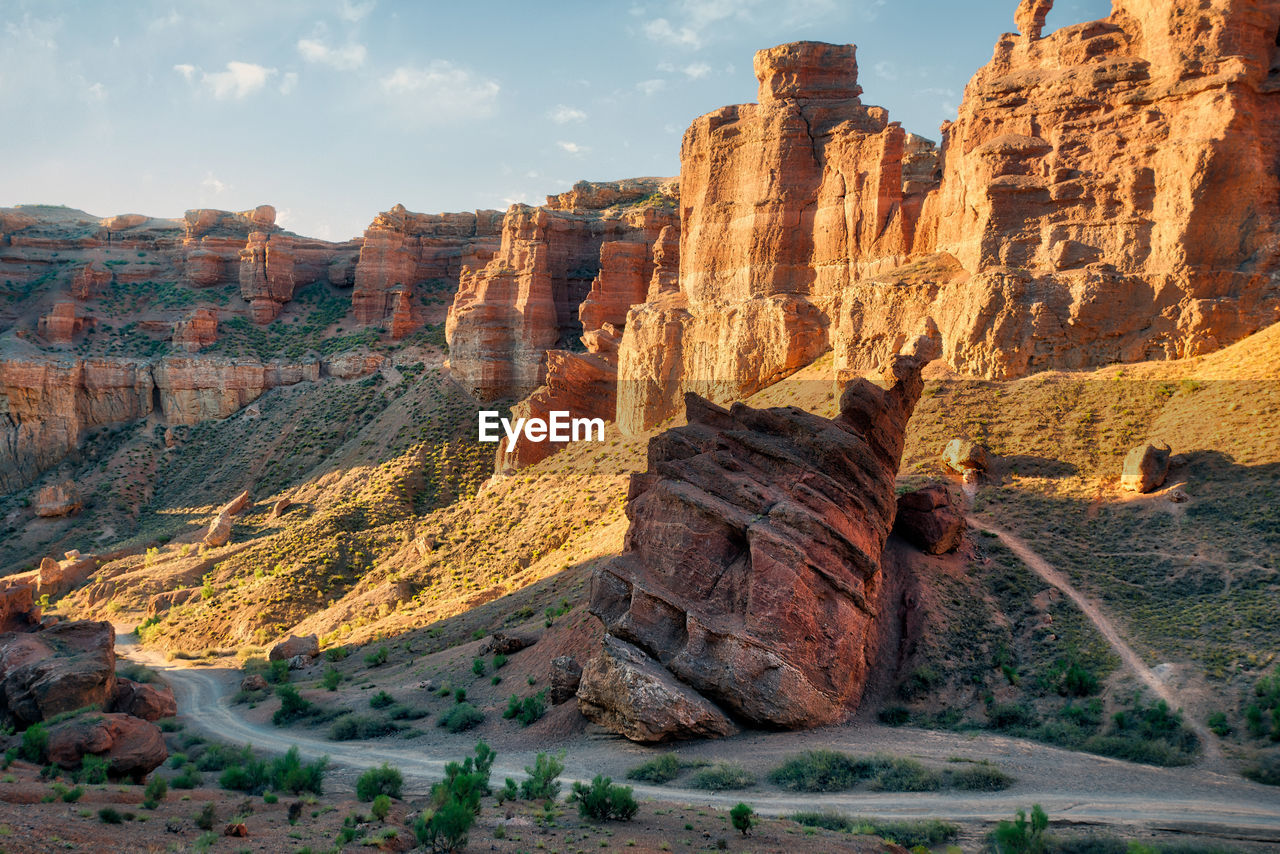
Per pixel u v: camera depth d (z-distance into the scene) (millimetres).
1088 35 59844
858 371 62656
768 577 35000
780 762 29516
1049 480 49156
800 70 78125
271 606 77438
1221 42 54188
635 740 33094
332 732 43406
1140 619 37344
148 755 30797
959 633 38562
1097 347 55156
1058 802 24359
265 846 19516
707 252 81625
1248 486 42906
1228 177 52875
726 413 45375
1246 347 50906
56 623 51594
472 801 23016
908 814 24078
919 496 44250
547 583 62344
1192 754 27969
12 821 18828
